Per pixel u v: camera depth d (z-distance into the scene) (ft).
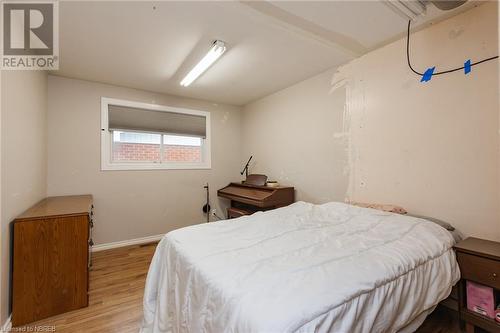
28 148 7.05
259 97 13.46
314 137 10.46
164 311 4.81
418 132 7.09
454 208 6.35
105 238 10.96
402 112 7.47
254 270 3.72
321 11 6.21
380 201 8.04
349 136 9.04
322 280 3.39
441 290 4.58
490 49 5.77
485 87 5.84
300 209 8.20
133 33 7.03
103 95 10.96
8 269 5.51
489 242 5.55
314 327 2.65
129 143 11.90
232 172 14.89
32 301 5.80
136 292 7.16
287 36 7.33
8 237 5.48
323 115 10.05
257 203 10.64
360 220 6.66
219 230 5.99
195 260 4.21
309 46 7.95
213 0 5.72
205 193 13.78
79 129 10.42
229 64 9.29
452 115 6.39
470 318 5.12
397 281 3.81
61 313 6.10
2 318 5.21
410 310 3.91
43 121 9.05
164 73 9.94
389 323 3.52
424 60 6.95
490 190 5.77
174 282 4.67
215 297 3.31
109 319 5.90
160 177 12.39
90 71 9.65
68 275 6.21
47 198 9.39
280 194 10.91
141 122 11.95
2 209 5.16
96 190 10.78
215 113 14.29
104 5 5.80
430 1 5.43
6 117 5.35
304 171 10.94
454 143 6.35
